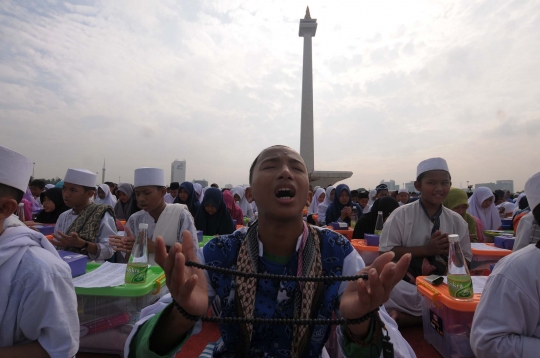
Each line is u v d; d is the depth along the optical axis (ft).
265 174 4.30
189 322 3.63
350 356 4.06
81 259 7.82
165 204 12.11
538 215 5.96
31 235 4.76
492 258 11.97
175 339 3.79
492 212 21.48
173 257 3.20
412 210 11.14
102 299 7.27
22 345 4.39
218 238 4.81
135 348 4.06
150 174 11.50
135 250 7.34
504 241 12.18
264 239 4.56
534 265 5.16
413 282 10.21
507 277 5.26
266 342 4.40
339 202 25.00
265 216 4.37
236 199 34.17
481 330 5.34
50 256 4.72
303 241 4.58
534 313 5.11
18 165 4.65
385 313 4.89
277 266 4.52
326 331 4.49
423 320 9.14
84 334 7.14
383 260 3.60
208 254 4.60
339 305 4.24
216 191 18.30
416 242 10.85
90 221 10.75
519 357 4.90
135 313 7.30
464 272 7.07
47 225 15.75
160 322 3.73
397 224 11.09
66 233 10.79
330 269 4.57
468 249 11.03
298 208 4.24
